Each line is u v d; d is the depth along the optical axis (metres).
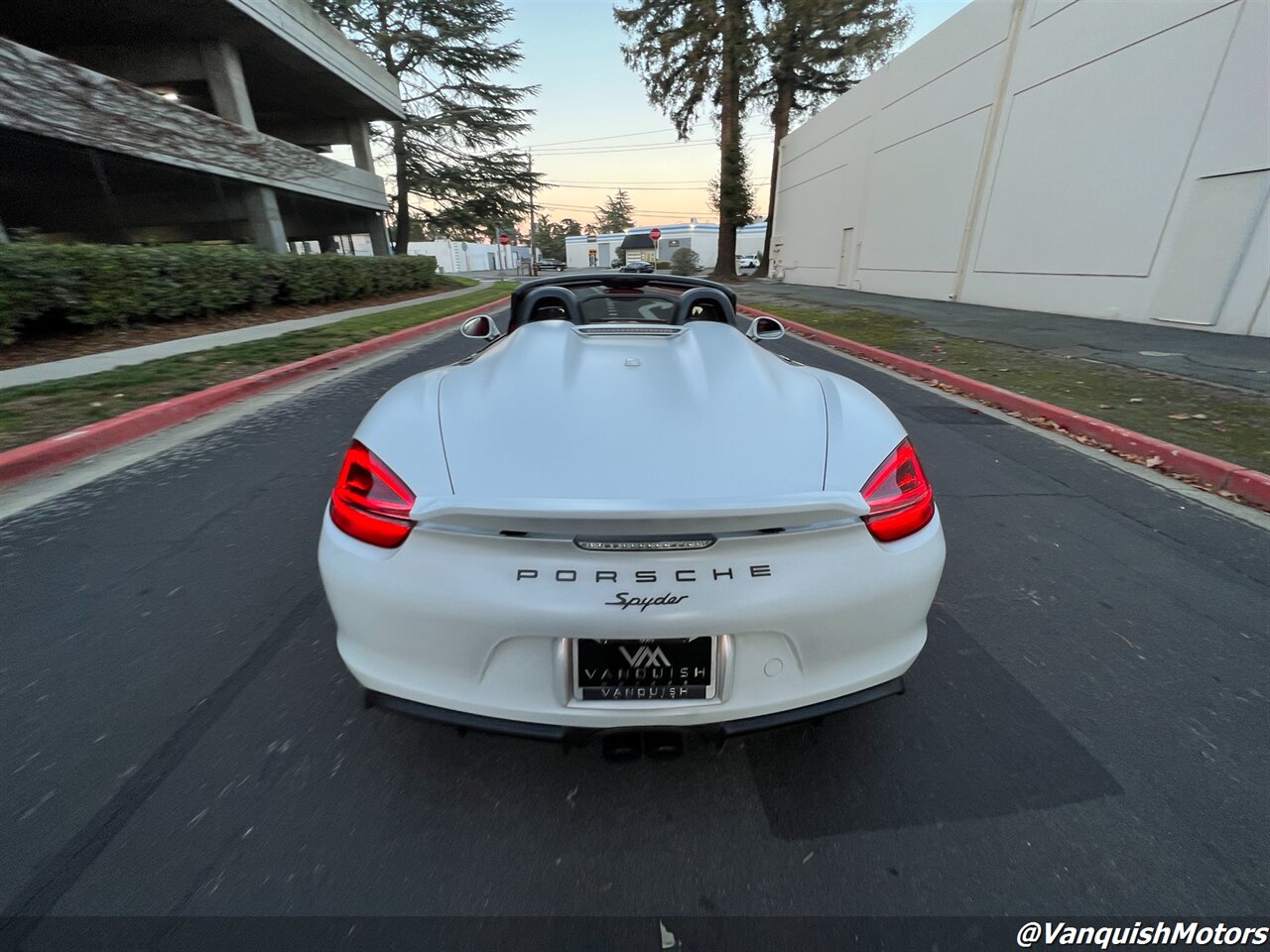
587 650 1.14
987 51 12.27
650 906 1.12
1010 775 1.41
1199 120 8.08
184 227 14.66
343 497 1.26
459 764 1.42
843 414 1.43
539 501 1.08
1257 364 6.09
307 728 1.52
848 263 19.69
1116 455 3.78
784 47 22.83
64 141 8.43
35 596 2.08
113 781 1.34
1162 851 1.23
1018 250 11.70
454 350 7.62
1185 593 2.22
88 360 5.79
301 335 7.82
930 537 1.32
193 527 2.62
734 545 1.15
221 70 12.77
